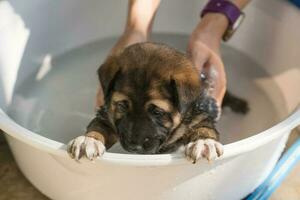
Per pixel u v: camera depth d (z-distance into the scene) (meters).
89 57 1.13
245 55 1.13
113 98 0.76
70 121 1.01
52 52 1.10
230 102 1.03
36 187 0.89
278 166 0.92
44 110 1.03
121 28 1.17
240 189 0.85
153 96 0.74
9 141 0.87
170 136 0.79
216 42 0.97
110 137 0.79
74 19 1.11
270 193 0.90
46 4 1.06
